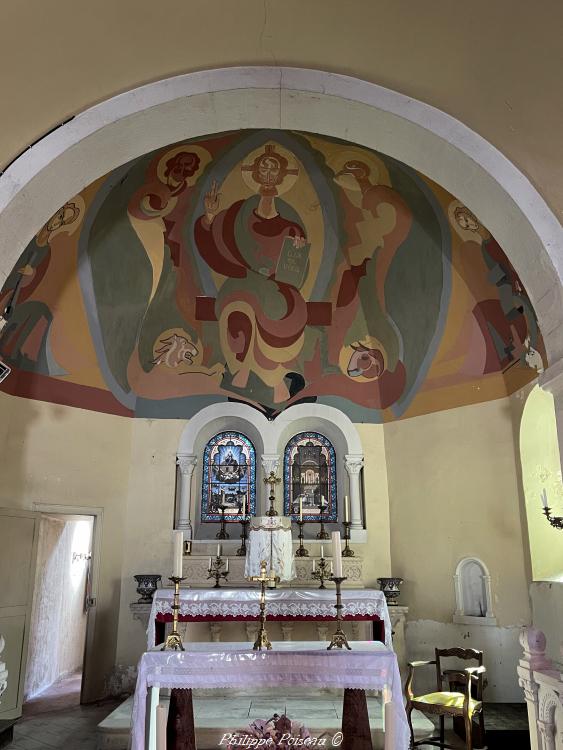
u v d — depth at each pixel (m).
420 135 4.83
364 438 9.64
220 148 7.68
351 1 4.29
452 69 4.49
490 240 7.13
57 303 8.22
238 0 4.29
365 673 4.94
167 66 4.67
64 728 7.21
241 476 9.85
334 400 9.82
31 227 4.80
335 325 9.63
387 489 9.43
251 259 9.14
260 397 9.87
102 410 9.16
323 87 4.78
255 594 7.55
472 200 4.96
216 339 9.71
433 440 8.89
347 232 8.78
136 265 8.75
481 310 8.02
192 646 5.37
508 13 4.05
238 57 4.70
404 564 8.91
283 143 7.73
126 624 8.79
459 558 8.31
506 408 8.20
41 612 9.57
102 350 9.00
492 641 7.77
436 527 8.64
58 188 4.81
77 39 4.31
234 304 9.55
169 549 9.09
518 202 4.52
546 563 7.60
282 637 8.33
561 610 6.95
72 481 8.66
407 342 9.18
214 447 10.00
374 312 9.38
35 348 8.32
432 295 8.52
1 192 4.45
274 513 7.72
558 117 4.25
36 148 4.55
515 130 4.48
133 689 8.55
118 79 4.64
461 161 4.73
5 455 7.99
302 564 8.61
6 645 7.25
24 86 4.37
